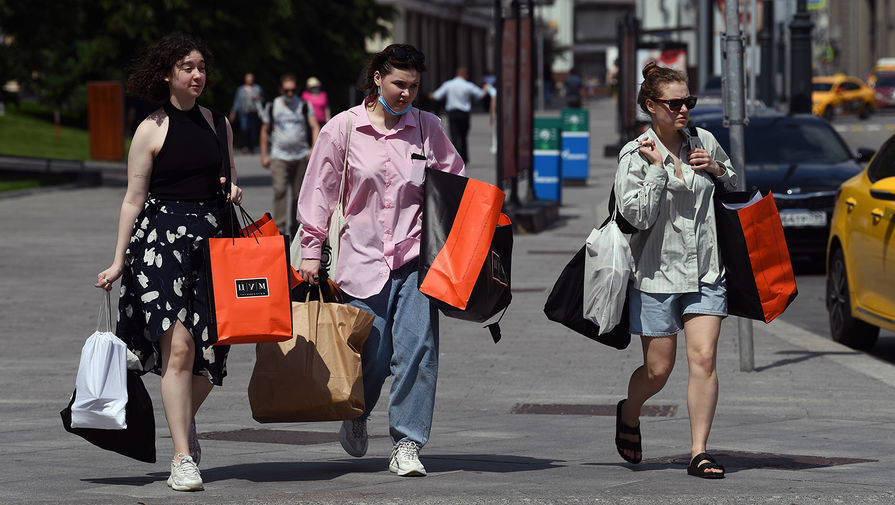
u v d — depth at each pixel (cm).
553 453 1752
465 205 1545
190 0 9606
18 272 3938
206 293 1478
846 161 4188
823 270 4222
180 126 1489
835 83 14538
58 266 4075
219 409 2138
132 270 1491
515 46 5241
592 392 2278
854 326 2753
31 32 7950
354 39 14325
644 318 1551
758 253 1544
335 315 1531
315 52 14012
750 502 1391
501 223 1562
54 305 3309
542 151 6191
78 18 8288
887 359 2653
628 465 1653
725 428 1939
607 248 1514
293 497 1415
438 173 1555
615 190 1534
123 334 1502
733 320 3164
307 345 1523
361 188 1570
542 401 2195
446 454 1745
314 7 13700
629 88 9750
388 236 1570
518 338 2881
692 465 1555
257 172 8562
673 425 1988
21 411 2098
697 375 1548
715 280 1544
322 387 1514
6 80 8212
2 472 1614
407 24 18888
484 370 2494
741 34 2416
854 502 1398
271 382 1523
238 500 1403
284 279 1480
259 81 12188
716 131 4272
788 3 8625
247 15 9769
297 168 4600
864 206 2681
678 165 1537
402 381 1562
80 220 5516
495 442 1841
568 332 2964
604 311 1520
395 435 1585
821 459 1686
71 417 1474
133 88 1498
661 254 1537
